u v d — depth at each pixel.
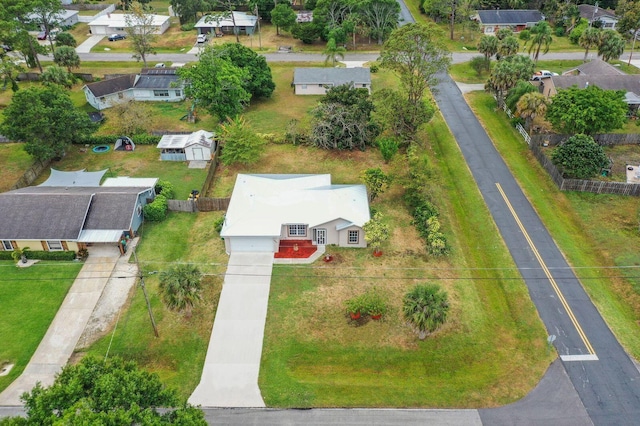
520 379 31.94
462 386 31.55
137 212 45.19
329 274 40.09
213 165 55.00
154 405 23.86
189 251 43.03
